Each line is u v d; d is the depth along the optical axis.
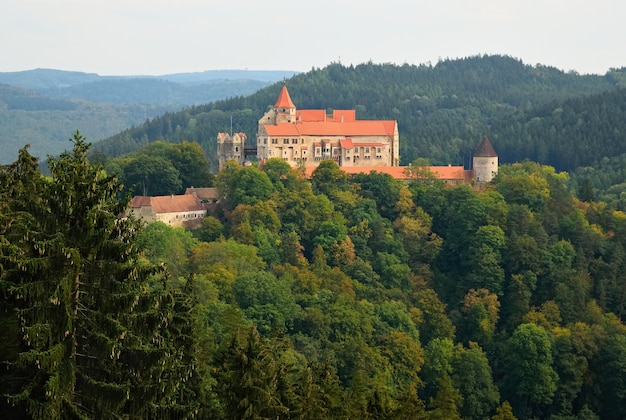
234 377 128.12
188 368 126.00
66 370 99.88
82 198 106.00
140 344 107.69
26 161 133.38
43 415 97.44
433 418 173.00
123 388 102.94
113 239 108.00
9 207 116.62
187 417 110.50
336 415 145.38
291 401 133.12
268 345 146.12
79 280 104.62
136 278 108.12
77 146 112.06
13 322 102.25
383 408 150.12
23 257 101.25
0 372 102.75
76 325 103.44
